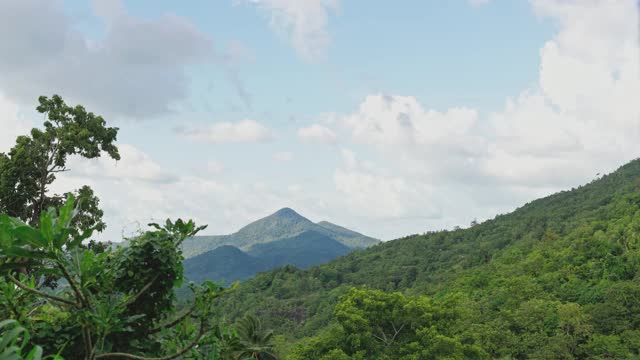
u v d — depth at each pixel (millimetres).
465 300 96625
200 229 4652
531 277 106250
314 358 38156
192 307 4270
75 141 27047
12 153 26844
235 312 147750
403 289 161875
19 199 26422
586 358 68688
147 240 4258
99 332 3744
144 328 4320
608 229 121688
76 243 3527
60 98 28000
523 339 73312
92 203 27281
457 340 38438
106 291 4125
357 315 37156
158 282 4293
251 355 4738
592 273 98250
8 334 2826
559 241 128875
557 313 77875
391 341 38656
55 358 3135
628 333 69875
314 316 131625
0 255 3402
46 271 3605
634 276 90375
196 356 4363
